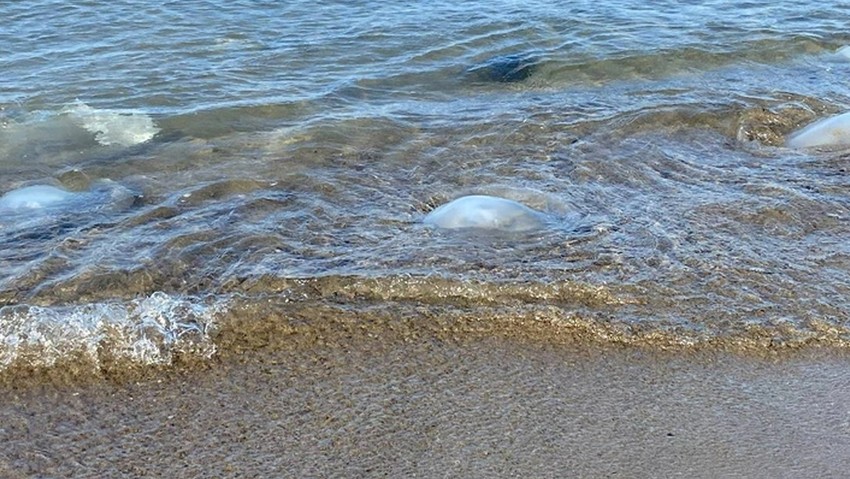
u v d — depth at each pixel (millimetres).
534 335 4363
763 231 4926
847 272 4668
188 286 4602
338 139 5746
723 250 4785
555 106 6125
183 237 4883
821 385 4156
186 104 6133
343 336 4352
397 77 6551
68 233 4938
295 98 6207
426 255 4738
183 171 5469
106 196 5250
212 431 3986
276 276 4617
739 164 5512
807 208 5090
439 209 5062
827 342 4332
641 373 4203
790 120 6004
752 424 4008
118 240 4871
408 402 4090
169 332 4332
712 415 4039
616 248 4789
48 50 6820
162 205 5145
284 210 5098
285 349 4297
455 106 6156
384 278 4590
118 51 6816
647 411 4055
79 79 6422
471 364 4238
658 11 7773
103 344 4277
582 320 4414
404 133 5812
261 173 5422
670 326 4391
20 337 4277
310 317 4430
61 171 5512
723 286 4578
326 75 6543
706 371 4211
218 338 4336
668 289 4562
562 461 3887
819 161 5535
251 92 6277
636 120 5934
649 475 3840
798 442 3947
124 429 3992
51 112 6047
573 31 7289
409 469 3861
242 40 7035
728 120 5977
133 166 5535
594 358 4266
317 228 4957
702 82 6508
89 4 7578
